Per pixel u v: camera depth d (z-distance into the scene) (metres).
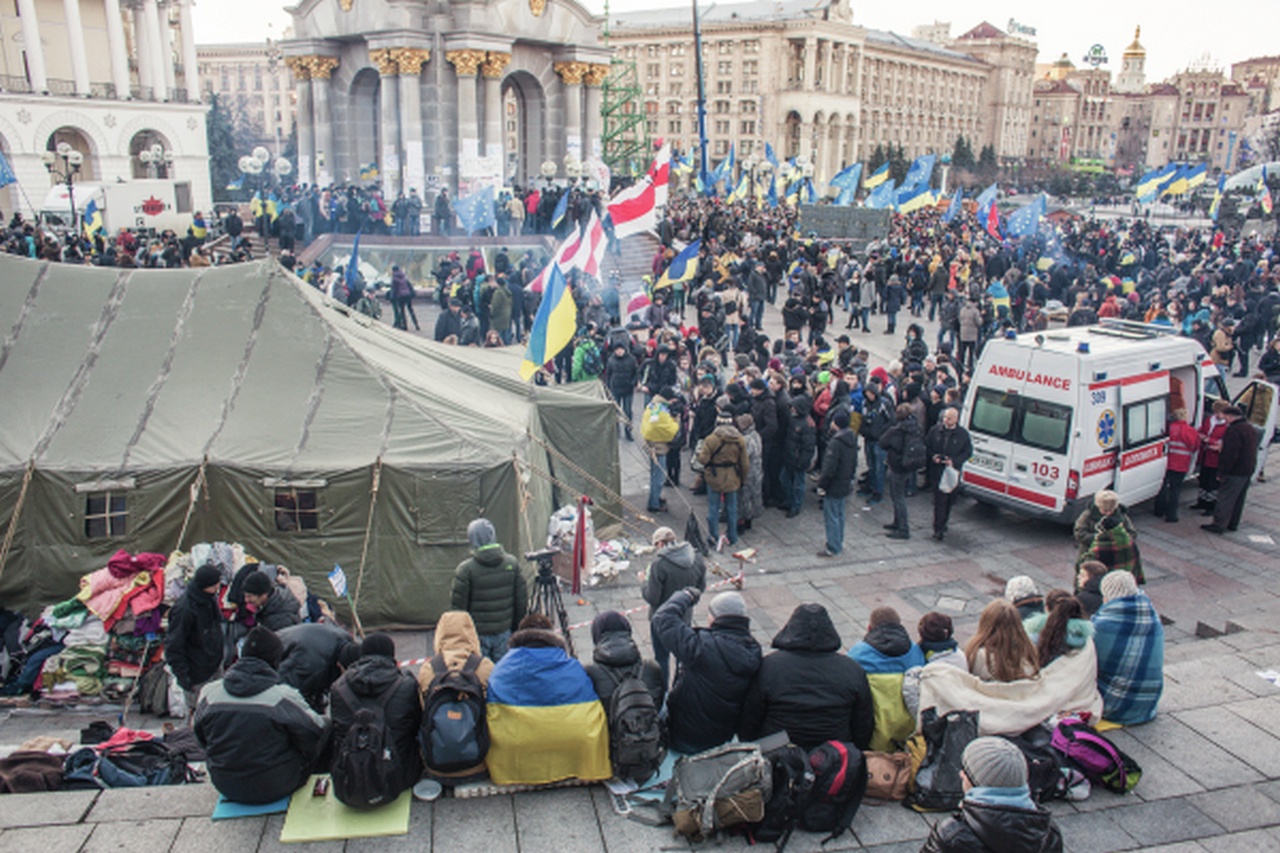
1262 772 7.12
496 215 36.09
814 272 30.41
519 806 6.37
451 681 6.27
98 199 41.06
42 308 11.66
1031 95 178.12
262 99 134.75
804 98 120.19
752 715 6.46
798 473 14.40
